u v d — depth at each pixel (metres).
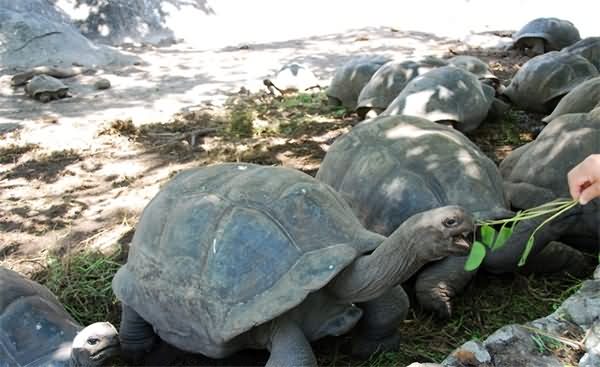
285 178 2.71
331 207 2.59
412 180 3.22
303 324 2.51
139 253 2.78
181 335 2.60
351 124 6.12
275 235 2.48
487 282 3.36
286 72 7.36
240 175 2.80
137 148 5.65
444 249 2.08
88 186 4.89
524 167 3.62
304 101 6.94
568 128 3.54
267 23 12.74
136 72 8.82
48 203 4.62
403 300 2.75
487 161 3.43
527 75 5.98
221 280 2.46
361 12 13.61
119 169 5.20
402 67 5.94
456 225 2.02
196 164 5.23
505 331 2.21
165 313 2.62
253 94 7.40
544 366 2.08
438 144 3.38
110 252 3.88
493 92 5.72
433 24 12.30
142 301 2.71
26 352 2.61
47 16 10.49
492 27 11.70
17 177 5.11
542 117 5.93
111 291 3.44
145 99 7.32
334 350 2.88
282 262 2.43
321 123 6.18
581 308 2.31
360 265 2.38
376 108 5.91
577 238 3.44
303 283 2.36
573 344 2.16
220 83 8.07
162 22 11.78
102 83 7.85
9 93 7.66
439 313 3.08
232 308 2.41
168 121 6.39
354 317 2.56
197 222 2.62
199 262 2.54
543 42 8.80
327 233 2.50
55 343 2.64
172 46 11.23
